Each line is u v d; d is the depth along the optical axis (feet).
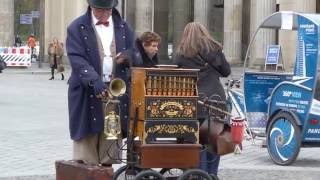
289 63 128.16
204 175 29.07
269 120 46.55
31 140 54.75
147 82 28.02
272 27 52.31
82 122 28.14
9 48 170.60
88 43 28.40
